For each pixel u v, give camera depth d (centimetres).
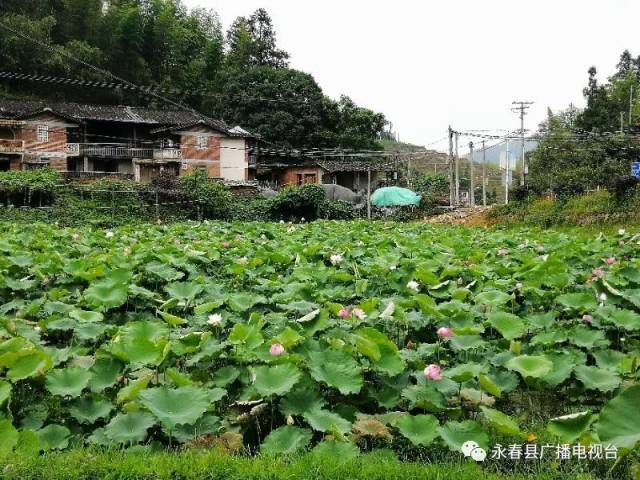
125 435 380
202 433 395
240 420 418
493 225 2288
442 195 3912
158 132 3941
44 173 2717
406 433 388
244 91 4600
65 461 355
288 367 429
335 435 381
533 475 374
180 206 2883
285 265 936
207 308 595
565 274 703
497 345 549
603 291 651
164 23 4916
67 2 4584
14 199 2577
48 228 1497
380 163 4831
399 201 3161
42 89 4438
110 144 4009
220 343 522
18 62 4106
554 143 3834
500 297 636
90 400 423
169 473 349
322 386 461
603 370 467
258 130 4450
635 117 4366
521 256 969
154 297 719
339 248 1088
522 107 3588
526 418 453
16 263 816
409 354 490
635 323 551
